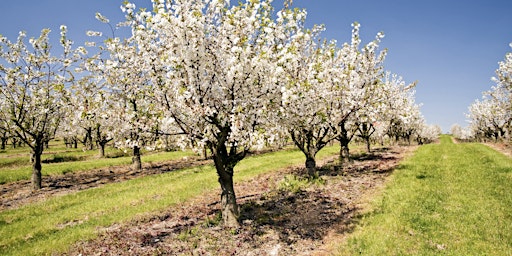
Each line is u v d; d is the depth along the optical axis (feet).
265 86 36.37
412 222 35.94
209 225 39.52
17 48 65.57
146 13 31.96
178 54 33.96
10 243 37.14
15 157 133.69
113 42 38.68
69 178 86.89
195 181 68.33
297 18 37.78
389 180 59.21
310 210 43.98
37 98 65.00
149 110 36.65
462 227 33.45
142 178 78.69
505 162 72.95
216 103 35.24
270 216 42.16
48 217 46.98
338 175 66.95
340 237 34.14
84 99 36.68
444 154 95.25
